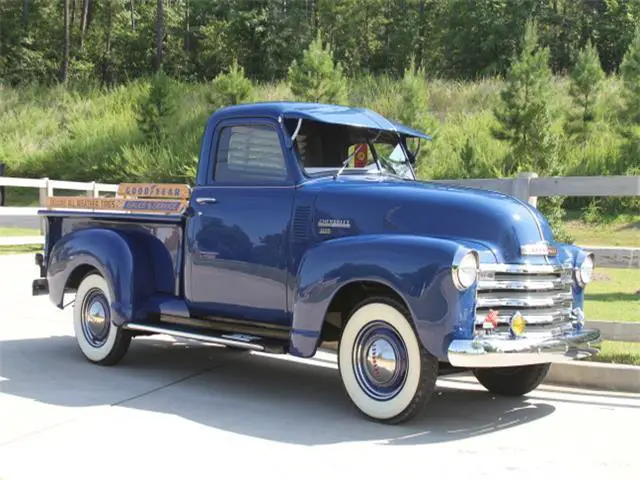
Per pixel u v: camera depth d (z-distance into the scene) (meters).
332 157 6.04
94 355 6.89
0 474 4.08
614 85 26.81
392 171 6.44
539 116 18.19
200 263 6.15
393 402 5.04
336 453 4.50
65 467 4.20
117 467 4.21
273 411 5.46
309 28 50.47
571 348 5.22
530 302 5.08
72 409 5.41
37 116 33.78
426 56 50.03
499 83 29.02
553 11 47.62
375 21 52.19
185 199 6.35
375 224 5.33
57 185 17.16
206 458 4.38
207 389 6.11
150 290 6.58
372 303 5.09
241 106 6.18
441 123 26.16
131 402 5.64
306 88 22.84
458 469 4.25
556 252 5.39
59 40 53.50
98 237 6.73
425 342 4.76
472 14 45.97
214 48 54.56
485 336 4.85
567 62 44.19
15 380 6.26
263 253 5.78
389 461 4.36
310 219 5.57
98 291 6.87
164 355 7.51
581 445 4.75
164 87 27.50
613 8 46.22
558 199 11.12
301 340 5.29
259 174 5.94
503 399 5.96
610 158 19.98
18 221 21.47
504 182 7.20
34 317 9.39
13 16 52.59
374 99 27.59
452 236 5.10
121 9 60.25
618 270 12.34
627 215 17.38
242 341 5.68
